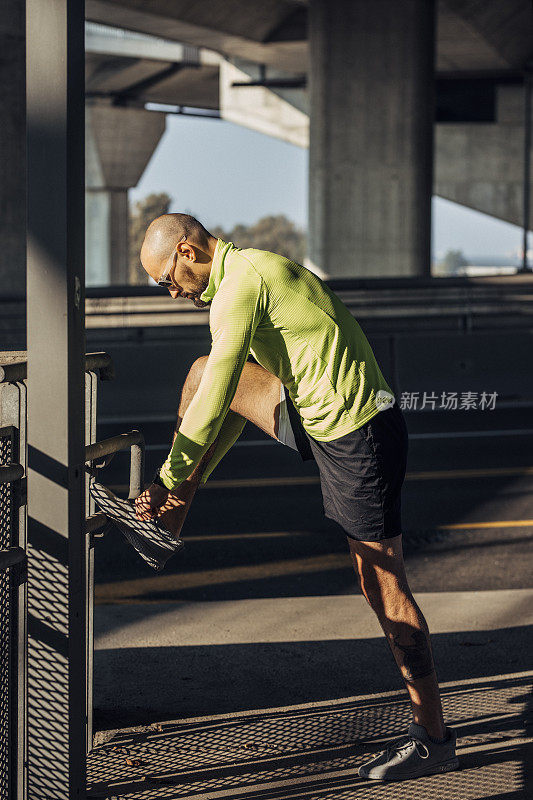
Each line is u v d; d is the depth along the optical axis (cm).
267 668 457
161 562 327
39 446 273
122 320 2778
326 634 509
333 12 3130
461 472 1042
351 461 326
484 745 369
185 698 420
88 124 6769
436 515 856
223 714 402
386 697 420
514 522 830
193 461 311
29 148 262
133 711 405
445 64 4856
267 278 310
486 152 5709
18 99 2473
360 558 338
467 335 1609
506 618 537
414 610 339
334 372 320
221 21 4094
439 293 2595
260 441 1243
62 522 274
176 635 508
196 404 309
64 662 280
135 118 6856
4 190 2486
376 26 3116
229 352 307
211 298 325
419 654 341
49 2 256
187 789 337
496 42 4266
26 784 287
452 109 5688
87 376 337
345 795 334
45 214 264
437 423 1365
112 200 7025
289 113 5653
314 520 841
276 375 330
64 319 267
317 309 316
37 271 267
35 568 278
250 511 876
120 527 323
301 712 404
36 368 271
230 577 672
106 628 521
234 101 5781
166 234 313
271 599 581
